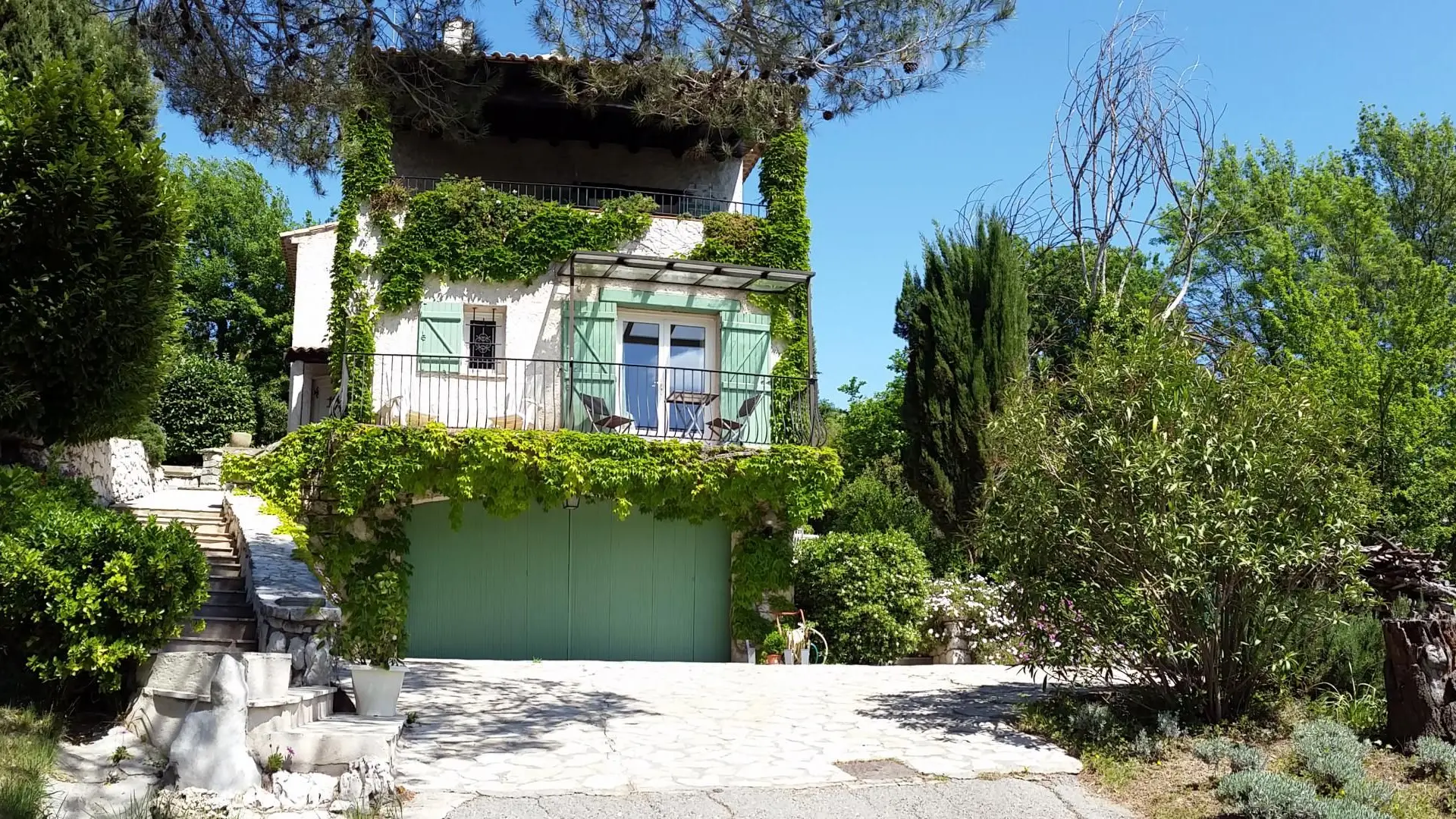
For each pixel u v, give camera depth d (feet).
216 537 38.88
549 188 58.44
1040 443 29.58
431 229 51.29
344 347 49.65
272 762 21.58
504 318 52.21
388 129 52.11
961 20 27.07
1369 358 53.36
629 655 51.16
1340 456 28.60
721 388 53.98
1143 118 76.33
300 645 26.30
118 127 31.24
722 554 52.70
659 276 53.47
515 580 50.29
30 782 18.89
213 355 107.34
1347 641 30.71
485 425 50.98
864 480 70.23
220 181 112.27
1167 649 27.43
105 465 45.24
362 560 47.24
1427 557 36.17
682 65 26.99
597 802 21.72
